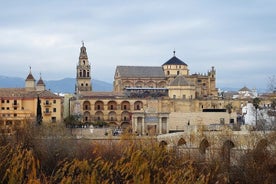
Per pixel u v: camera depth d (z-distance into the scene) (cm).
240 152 10700
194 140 12375
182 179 8775
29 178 8319
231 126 16900
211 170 9762
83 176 8644
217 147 11412
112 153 10831
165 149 9944
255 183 9569
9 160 8775
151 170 9044
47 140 12131
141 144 10356
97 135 18462
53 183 8750
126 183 8475
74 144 12506
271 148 10569
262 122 13525
